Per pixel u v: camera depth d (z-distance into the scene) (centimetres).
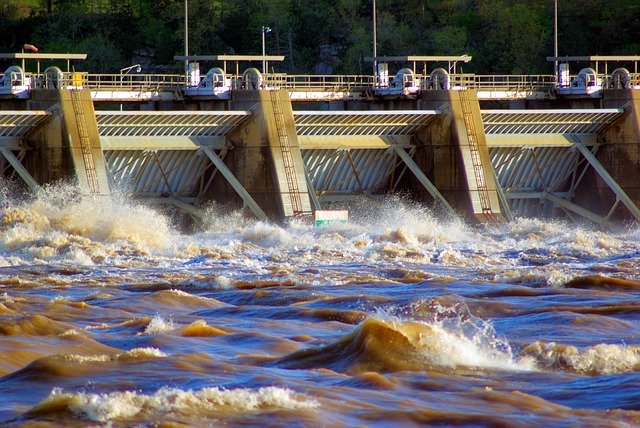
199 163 13412
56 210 11306
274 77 13888
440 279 7294
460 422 2750
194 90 13662
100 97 13000
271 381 3178
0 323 4362
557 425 2752
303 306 5772
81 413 2638
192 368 3375
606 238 11681
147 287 6919
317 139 13788
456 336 4084
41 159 12319
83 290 6756
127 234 10688
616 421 2803
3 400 2975
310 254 9756
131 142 12794
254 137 13338
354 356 3638
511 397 3088
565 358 3825
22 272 8081
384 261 9256
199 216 13288
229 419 2644
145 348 3759
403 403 2942
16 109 12769
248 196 13125
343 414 2775
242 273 8062
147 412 2667
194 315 5312
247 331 4559
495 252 10112
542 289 6519
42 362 3350
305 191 13162
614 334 4728
